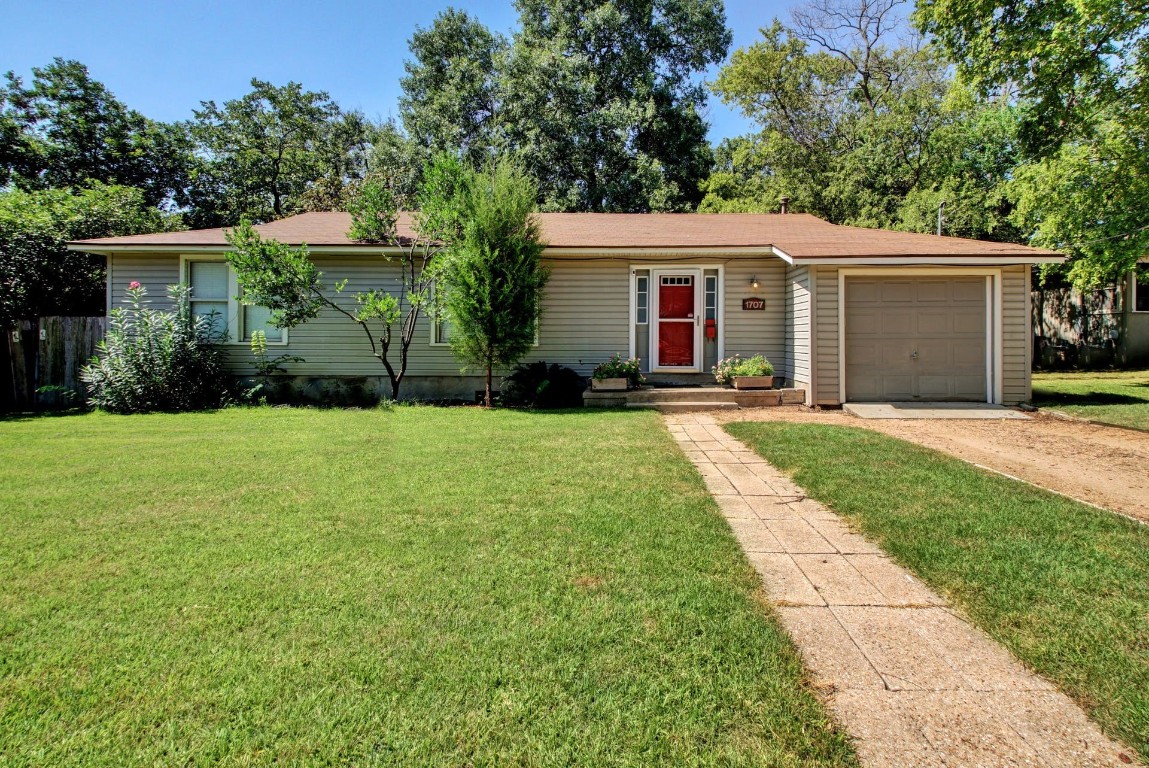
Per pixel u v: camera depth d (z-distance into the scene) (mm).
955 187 18312
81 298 12398
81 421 8211
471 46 27062
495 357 9656
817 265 9172
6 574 3020
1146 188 12320
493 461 5562
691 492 4531
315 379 10891
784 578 3068
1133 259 13008
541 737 1846
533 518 3896
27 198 12234
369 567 3104
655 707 1987
